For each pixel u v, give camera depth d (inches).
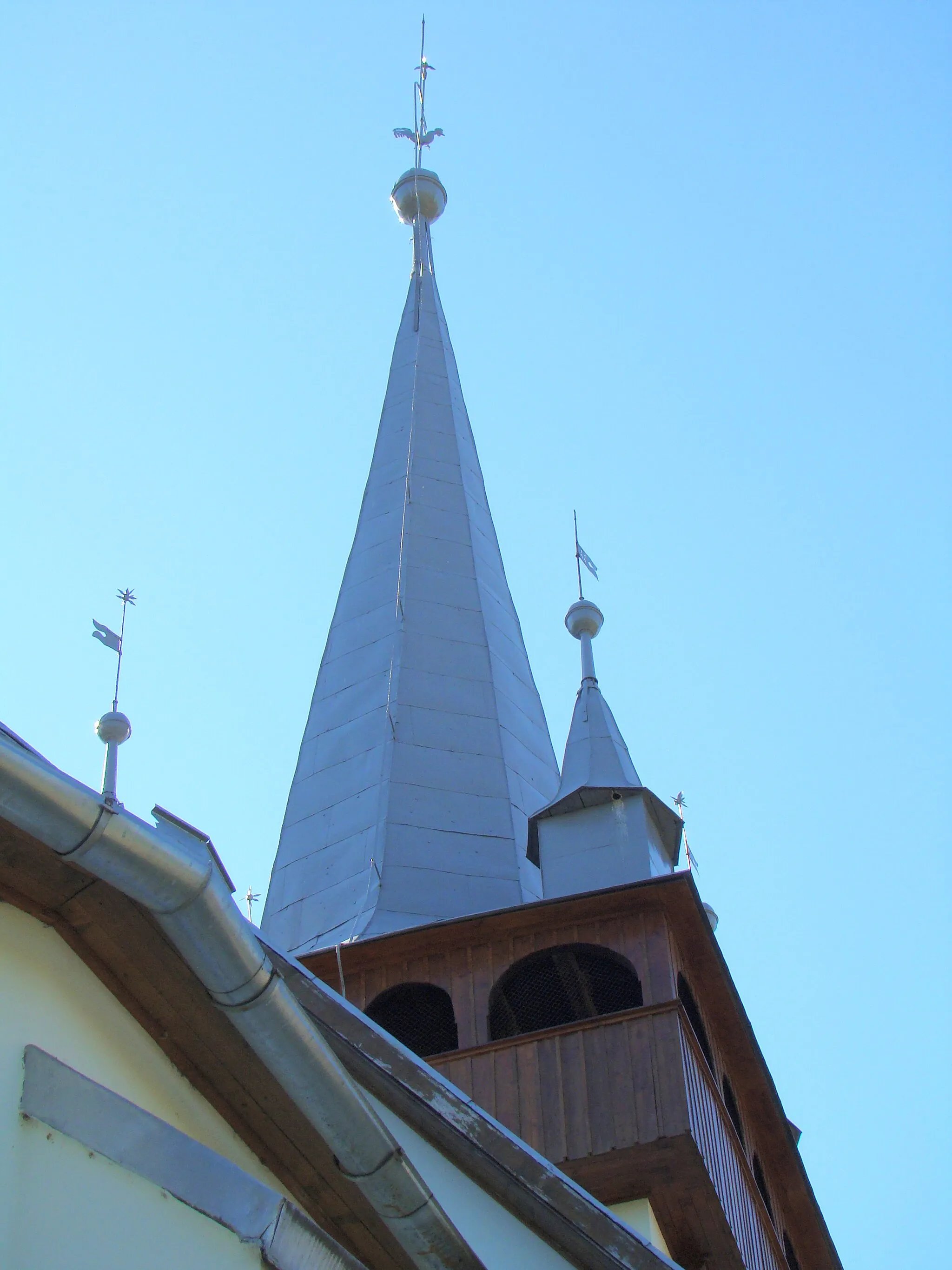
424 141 1966.0
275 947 687.1
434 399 1660.9
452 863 1198.9
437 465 1576.0
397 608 1407.5
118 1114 468.1
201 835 536.7
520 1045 970.7
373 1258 566.3
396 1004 1037.8
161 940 484.4
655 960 998.4
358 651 1386.6
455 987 1017.5
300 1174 542.9
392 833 1211.9
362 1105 488.4
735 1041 1077.1
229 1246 455.5
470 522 1521.9
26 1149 452.8
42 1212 447.2
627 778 1154.0
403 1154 497.4
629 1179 920.3
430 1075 681.6
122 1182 458.9
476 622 1409.9
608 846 1122.7
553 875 1117.1
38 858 463.2
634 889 1011.3
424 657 1364.4
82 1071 479.8
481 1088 960.9
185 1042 513.0
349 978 1040.2
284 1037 473.7
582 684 1244.5
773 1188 1133.7
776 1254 1065.5
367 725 1310.3
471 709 1327.5
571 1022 997.8
